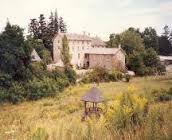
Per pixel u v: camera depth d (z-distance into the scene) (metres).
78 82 58.03
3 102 41.00
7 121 24.83
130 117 7.82
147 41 107.88
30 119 25.72
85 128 7.27
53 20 107.50
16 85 43.19
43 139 6.75
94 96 28.75
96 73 62.34
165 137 5.89
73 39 89.88
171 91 34.88
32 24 102.81
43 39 99.69
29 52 47.00
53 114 29.08
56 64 75.19
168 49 115.56
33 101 42.69
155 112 7.82
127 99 8.88
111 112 8.05
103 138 6.52
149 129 6.37
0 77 42.72
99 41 105.12
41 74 48.97
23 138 8.10
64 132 7.02
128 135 6.45
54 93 45.91
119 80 63.41
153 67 79.00
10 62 43.91
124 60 82.38
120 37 95.50
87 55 89.44
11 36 45.72
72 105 35.75
